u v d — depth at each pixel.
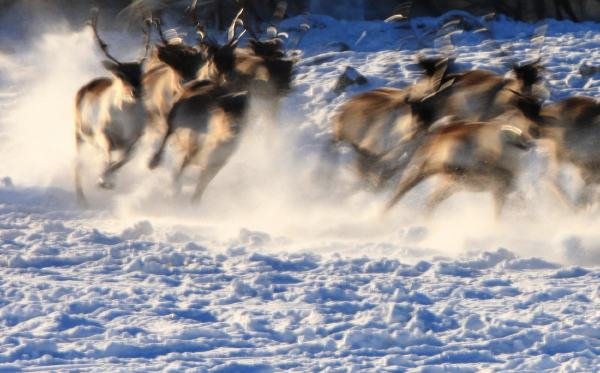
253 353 28.59
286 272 36.94
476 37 84.12
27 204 48.66
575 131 43.88
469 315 31.56
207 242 41.50
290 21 91.25
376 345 29.33
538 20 95.06
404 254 39.88
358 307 32.66
